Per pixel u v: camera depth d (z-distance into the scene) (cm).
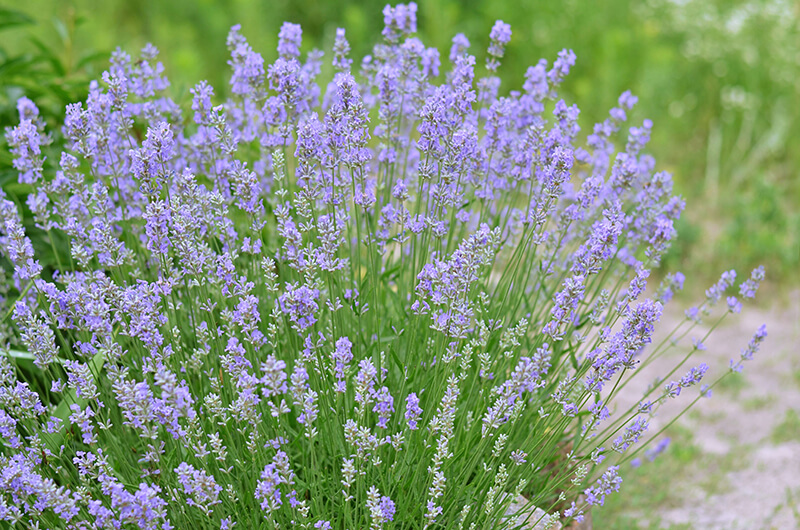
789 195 661
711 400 448
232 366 195
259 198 249
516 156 257
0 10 367
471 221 292
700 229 583
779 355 488
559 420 229
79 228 224
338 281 230
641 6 825
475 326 238
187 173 210
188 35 726
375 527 190
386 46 280
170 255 240
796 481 379
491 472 216
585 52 770
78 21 389
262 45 714
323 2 789
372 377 193
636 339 206
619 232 209
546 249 268
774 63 743
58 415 220
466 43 273
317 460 231
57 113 368
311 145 207
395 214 224
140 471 217
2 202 221
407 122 294
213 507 207
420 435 209
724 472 389
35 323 202
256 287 245
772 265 566
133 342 221
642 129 289
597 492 212
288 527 214
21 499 195
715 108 751
